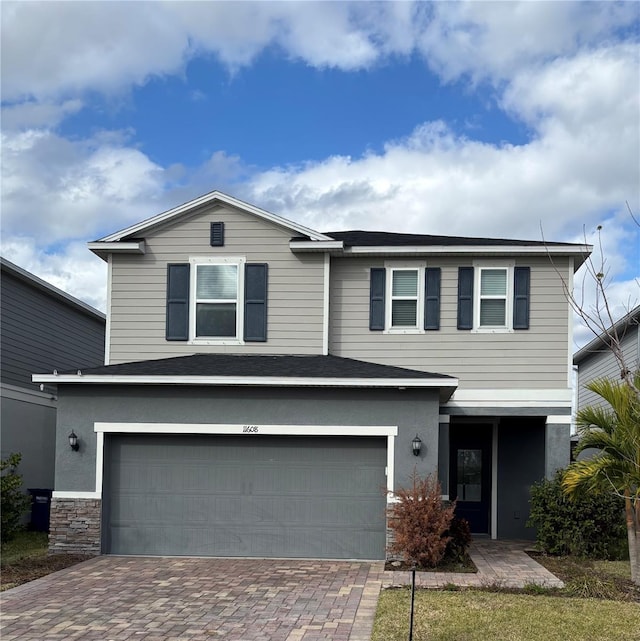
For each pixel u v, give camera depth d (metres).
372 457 13.13
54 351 20.55
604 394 11.08
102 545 13.11
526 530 16.78
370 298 16.09
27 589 10.20
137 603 9.39
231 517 13.20
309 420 13.09
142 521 13.25
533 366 15.59
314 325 15.74
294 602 9.44
